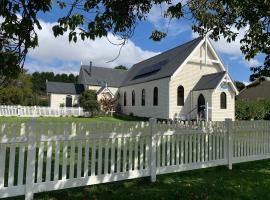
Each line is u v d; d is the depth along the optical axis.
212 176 7.11
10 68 3.41
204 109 26.88
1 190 4.74
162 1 5.95
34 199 5.06
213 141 7.79
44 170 6.79
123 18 5.42
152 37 8.80
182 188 5.98
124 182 6.32
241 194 5.75
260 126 9.00
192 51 28.23
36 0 3.40
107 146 5.92
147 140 6.48
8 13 3.29
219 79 26.66
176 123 7.01
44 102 46.69
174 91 27.48
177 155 7.02
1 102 36.31
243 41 8.62
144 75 34.72
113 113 37.03
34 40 3.49
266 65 9.30
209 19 7.82
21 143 4.91
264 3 7.16
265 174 7.44
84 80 42.78
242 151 8.48
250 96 47.06
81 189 5.77
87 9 5.20
